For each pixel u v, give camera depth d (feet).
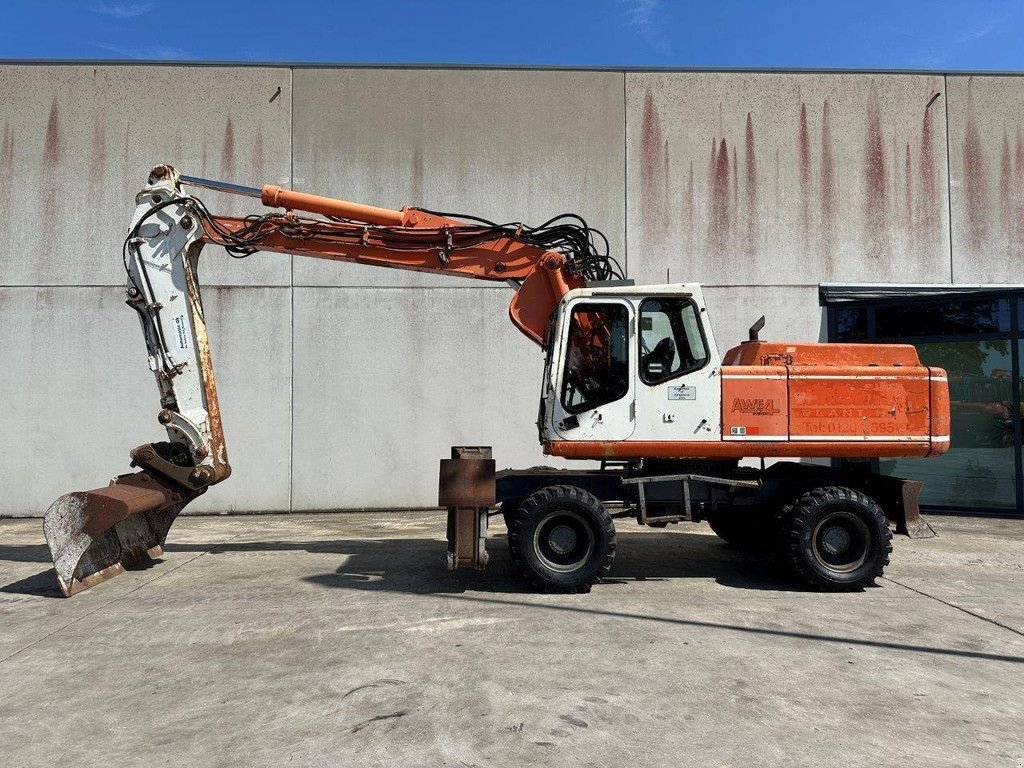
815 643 14.11
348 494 32.19
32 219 32.14
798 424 18.43
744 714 10.84
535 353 32.65
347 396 32.32
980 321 30.89
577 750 9.68
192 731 10.31
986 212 33.06
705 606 16.74
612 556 17.80
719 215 32.99
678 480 18.80
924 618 15.84
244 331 32.17
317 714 10.83
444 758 9.46
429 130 32.86
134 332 32.09
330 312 32.35
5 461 31.63
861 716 10.81
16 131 32.30
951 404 31.68
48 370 31.86
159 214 20.66
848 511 18.15
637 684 11.97
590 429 18.34
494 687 11.82
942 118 33.22
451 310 32.58
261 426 32.12
